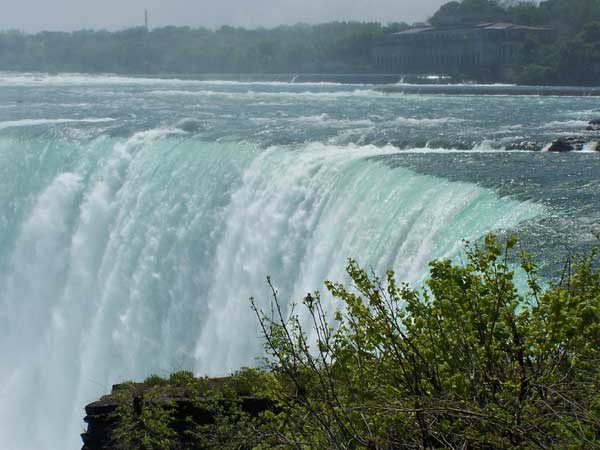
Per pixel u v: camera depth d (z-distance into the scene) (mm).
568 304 7805
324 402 8172
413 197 20250
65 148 32750
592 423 7094
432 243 18344
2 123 41250
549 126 40156
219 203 26953
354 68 155000
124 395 12586
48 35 198250
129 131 34250
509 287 8250
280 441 8867
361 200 22203
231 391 11719
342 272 20578
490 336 7754
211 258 26312
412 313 8477
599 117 47531
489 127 39156
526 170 22797
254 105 61688
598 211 17609
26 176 33031
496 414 7176
